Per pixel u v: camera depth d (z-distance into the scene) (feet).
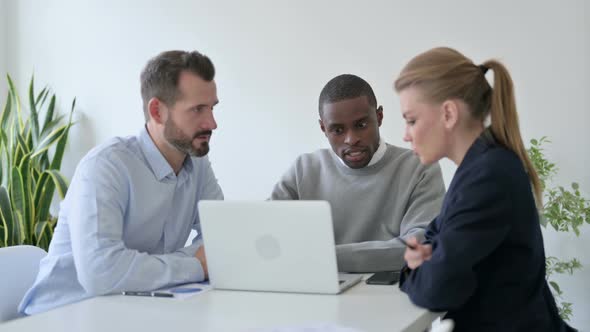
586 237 9.59
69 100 14.10
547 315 5.16
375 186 7.54
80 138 14.01
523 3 9.86
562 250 9.78
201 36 12.60
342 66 11.33
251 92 12.18
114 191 6.29
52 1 14.16
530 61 9.86
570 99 9.63
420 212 7.22
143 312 5.14
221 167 12.55
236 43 12.27
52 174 12.34
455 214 4.98
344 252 6.55
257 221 5.61
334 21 11.35
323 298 5.45
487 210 4.88
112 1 13.48
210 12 12.50
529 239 5.01
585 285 9.64
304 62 11.66
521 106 9.96
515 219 4.93
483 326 5.04
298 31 11.68
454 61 5.22
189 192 7.19
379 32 10.98
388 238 7.46
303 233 5.48
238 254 5.75
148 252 6.92
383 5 10.92
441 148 5.30
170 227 7.07
